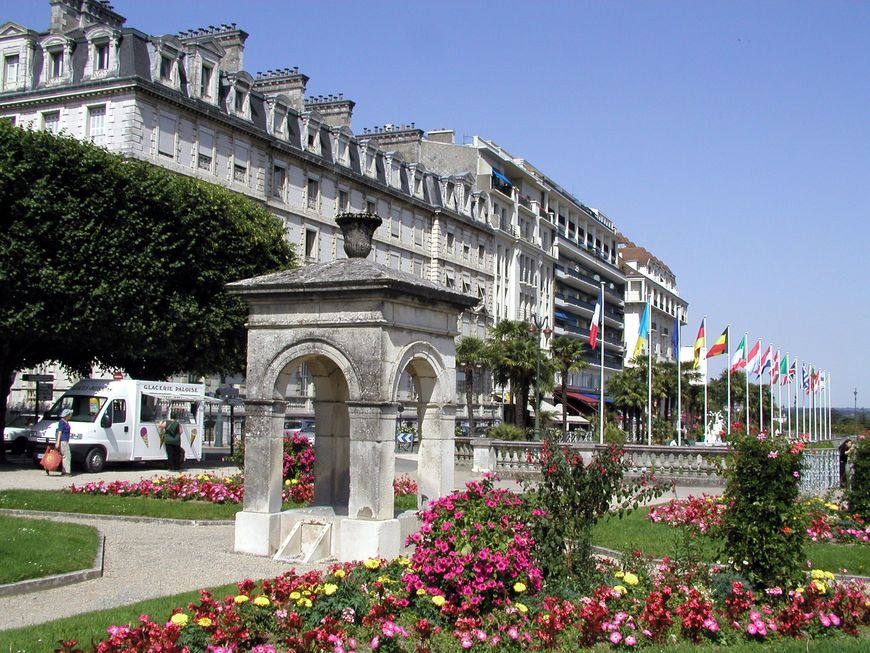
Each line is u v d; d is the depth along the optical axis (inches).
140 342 1175.0
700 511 627.2
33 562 428.5
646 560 437.1
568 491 393.7
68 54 1599.4
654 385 3240.7
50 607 368.2
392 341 465.7
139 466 1178.0
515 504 389.1
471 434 2340.1
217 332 1248.8
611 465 408.2
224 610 308.2
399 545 464.8
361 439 457.4
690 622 339.6
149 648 270.5
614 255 4495.6
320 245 2055.9
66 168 1114.1
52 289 1074.1
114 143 1535.4
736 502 421.1
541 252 3282.5
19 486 855.7
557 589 371.6
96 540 500.1
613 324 4190.5
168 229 1202.0
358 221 510.0
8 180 1067.3
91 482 887.7
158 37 1604.3
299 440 730.8
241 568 449.4
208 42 1708.9
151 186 1181.7
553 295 3454.7
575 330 3715.6
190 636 288.2
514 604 346.3
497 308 2928.2
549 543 384.2
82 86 1557.6
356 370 460.1
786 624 350.3
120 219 1144.8
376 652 300.8
